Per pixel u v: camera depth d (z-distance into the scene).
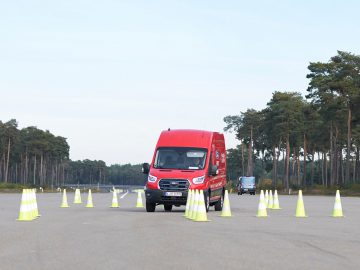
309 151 157.00
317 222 21.94
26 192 21.47
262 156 176.75
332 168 119.31
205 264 10.73
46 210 28.66
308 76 105.69
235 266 10.55
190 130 28.89
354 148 149.88
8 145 192.62
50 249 12.75
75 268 10.16
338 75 99.62
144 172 28.38
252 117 166.75
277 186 122.06
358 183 92.69
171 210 30.19
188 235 15.96
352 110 99.81
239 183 92.75
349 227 19.75
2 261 10.95
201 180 26.86
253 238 15.55
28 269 10.03
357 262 11.30
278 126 130.75
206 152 27.78
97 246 13.32
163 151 27.94
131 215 24.42
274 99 137.12
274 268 10.41
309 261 11.36
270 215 26.11
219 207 30.03
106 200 48.34
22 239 14.72
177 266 10.45
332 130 119.81
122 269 10.07
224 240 14.91
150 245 13.55
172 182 26.78
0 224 19.34
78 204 37.41
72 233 16.27
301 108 131.88
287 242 14.70
